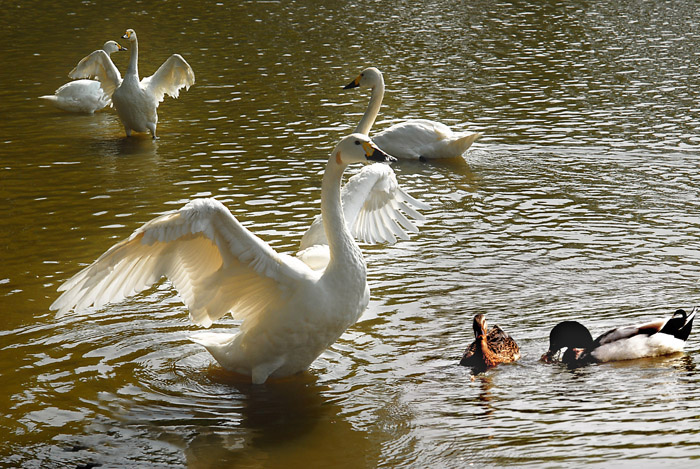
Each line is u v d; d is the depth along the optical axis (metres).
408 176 17.16
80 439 7.91
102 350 9.77
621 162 17.44
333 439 7.86
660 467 7.05
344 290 8.76
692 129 19.66
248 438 7.92
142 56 28.16
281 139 19.42
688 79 24.52
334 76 25.66
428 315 10.59
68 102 22.28
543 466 7.18
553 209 14.70
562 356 9.35
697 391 8.48
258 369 8.99
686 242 12.88
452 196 15.69
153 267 8.73
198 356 9.74
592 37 30.77
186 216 8.13
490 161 17.92
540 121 20.75
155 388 8.95
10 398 8.67
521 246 12.91
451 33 31.94
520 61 27.30
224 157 18.09
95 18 34.66
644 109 21.52
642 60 27.08
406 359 9.52
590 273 11.74
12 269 12.02
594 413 8.08
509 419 8.05
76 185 16.20
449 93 23.56
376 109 18.38
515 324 10.26
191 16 35.47
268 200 15.20
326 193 8.84
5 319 10.47
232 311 9.06
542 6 37.31
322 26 33.50
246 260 8.52
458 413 8.23
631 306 10.59
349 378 9.12
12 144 19.30
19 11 36.09
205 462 7.50
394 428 8.02
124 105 19.44
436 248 12.94
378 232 11.04
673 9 35.97
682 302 10.67
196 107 22.45
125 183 16.31
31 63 26.95
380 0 39.44
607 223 13.88
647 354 9.41
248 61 27.62
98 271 8.28
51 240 13.20
